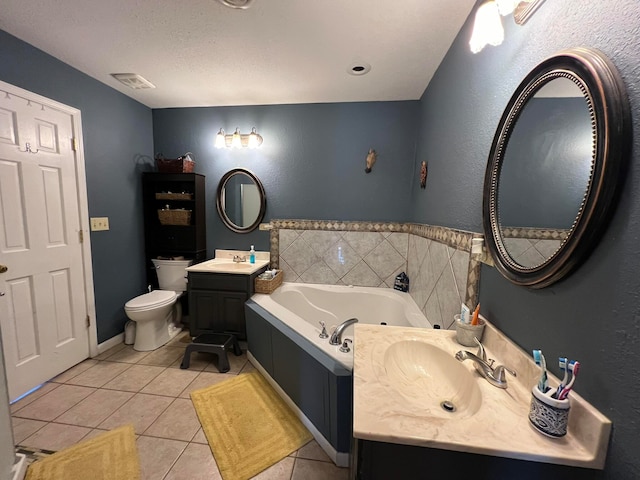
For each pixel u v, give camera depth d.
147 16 1.52
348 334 2.16
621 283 0.59
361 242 2.79
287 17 1.50
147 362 2.29
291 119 2.78
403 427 0.70
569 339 0.73
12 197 1.77
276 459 1.42
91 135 2.27
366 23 1.53
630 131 0.58
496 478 0.69
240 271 2.45
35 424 1.61
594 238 0.65
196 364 2.27
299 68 2.05
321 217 2.85
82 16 1.53
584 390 0.68
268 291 2.52
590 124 0.65
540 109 0.86
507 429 0.70
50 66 1.93
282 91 2.46
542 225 0.83
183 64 2.02
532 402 0.72
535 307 0.87
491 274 1.15
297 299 2.71
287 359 1.78
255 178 2.85
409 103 2.61
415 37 1.65
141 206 2.83
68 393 1.89
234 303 2.48
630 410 0.57
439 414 0.88
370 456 0.74
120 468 1.35
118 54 1.91
